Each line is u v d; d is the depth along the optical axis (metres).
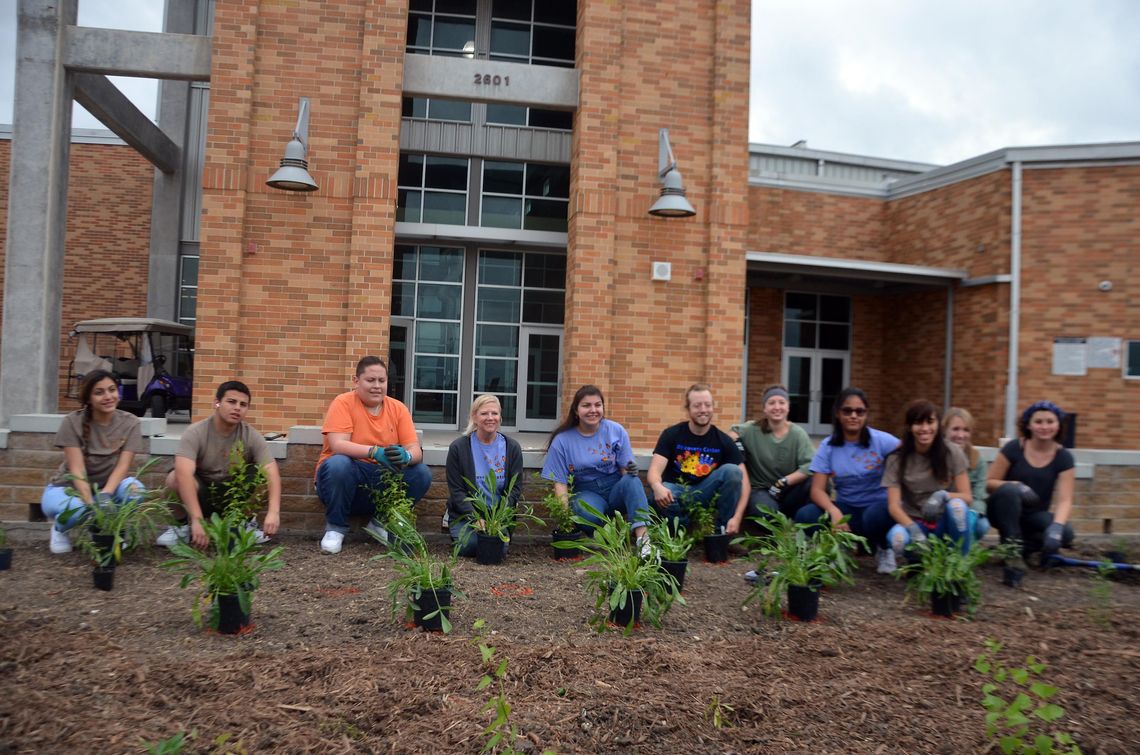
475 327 14.03
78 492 5.24
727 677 3.48
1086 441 14.07
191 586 4.75
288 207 10.49
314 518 6.50
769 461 6.56
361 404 6.09
